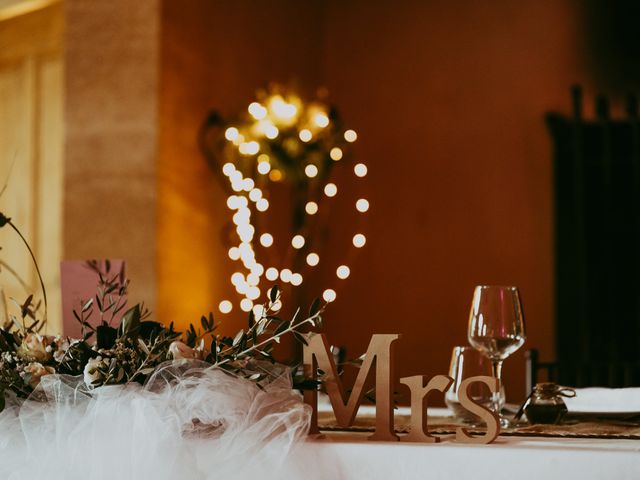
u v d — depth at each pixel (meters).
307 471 0.99
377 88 4.96
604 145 4.40
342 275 4.35
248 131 4.00
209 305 3.75
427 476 0.97
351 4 5.04
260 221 4.18
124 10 3.54
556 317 4.48
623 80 4.55
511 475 0.94
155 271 3.42
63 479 1.02
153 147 3.46
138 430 0.99
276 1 4.45
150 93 3.47
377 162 4.93
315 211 4.63
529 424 1.28
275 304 1.10
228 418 1.00
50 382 1.03
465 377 1.32
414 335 4.79
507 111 4.71
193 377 1.01
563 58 4.64
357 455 0.99
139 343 1.03
